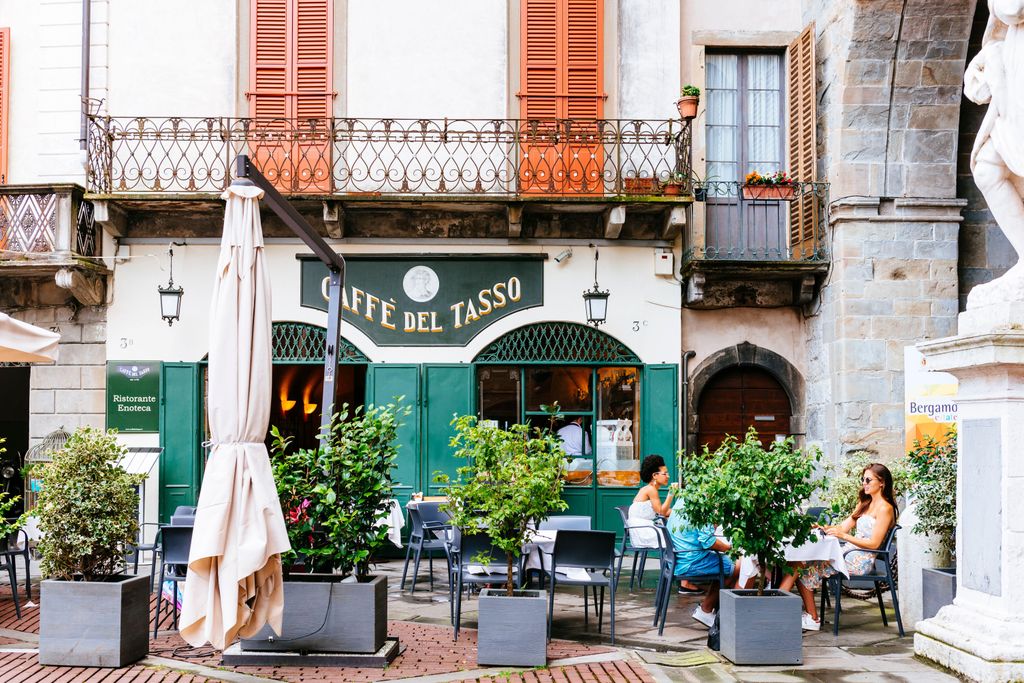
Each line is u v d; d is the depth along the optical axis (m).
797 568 7.84
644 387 12.66
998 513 6.02
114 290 12.56
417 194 12.05
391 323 12.67
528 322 12.67
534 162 12.85
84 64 12.81
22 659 6.80
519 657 6.70
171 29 12.90
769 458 6.88
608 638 7.64
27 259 11.86
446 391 12.61
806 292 12.59
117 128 12.79
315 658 6.67
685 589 9.77
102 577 7.07
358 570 7.18
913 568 8.27
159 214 12.59
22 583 10.10
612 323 12.70
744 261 12.28
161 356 12.54
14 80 13.09
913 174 11.88
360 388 14.60
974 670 5.96
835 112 12.02
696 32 13.16
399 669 6.61
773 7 13.22
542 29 13.09
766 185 12.62
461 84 12.93
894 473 9.47
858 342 11.70
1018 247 6.34
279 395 14.95
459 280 12.71
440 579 10.70
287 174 12.77
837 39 11.93
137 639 6.80
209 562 6.19
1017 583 5.93
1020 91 6.00
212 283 12.63
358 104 12.91
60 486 6.89
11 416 15.80
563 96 13.01
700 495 6.87
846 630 7.88
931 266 11.82
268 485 6.32
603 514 12.62
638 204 12.12
